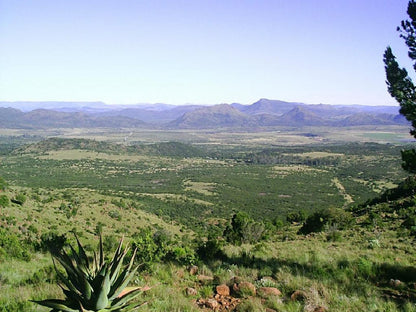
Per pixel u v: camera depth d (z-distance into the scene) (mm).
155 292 7473
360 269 9648
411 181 44219
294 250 14609
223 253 12859
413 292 7988
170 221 87438
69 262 4570
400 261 11656
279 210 116688
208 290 7723
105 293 4328
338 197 139000
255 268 10055
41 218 47906
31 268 12086
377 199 52344
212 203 129750
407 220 22953
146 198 129500
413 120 9945
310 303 6734
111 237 24484
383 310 6602
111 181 183000
